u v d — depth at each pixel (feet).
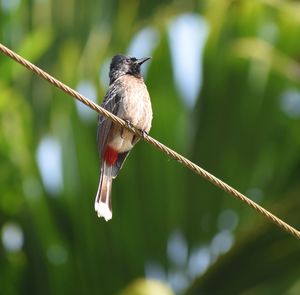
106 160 37.70
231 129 53.36
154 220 51.85
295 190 50.98
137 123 38.06
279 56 54.13
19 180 50.49
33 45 47.70
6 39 55.36
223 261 49.14
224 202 52.65
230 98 53.42
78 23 58.95
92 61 56.65
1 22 55.31
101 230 51.11
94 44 58.44
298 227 48.88
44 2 58.29
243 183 53.57
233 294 49.98
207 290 49.98
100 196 36.99
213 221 52.47
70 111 52.31
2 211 50.67
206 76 53.62
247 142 53.47
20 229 51.03
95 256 51.08
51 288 51.03
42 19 57.82
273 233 48.70
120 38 58.80
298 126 53.52
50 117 54.60
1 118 49.75
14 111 50.49
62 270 50.90
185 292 50.11
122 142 37.68
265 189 53.62
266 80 53.47
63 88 31.22
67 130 52.19
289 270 49.83
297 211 48.88
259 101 53.47
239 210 52.75
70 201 51.19
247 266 49.55
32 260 50.98
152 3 60.34
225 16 54.75
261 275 49.80
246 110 53.36
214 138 53.21
